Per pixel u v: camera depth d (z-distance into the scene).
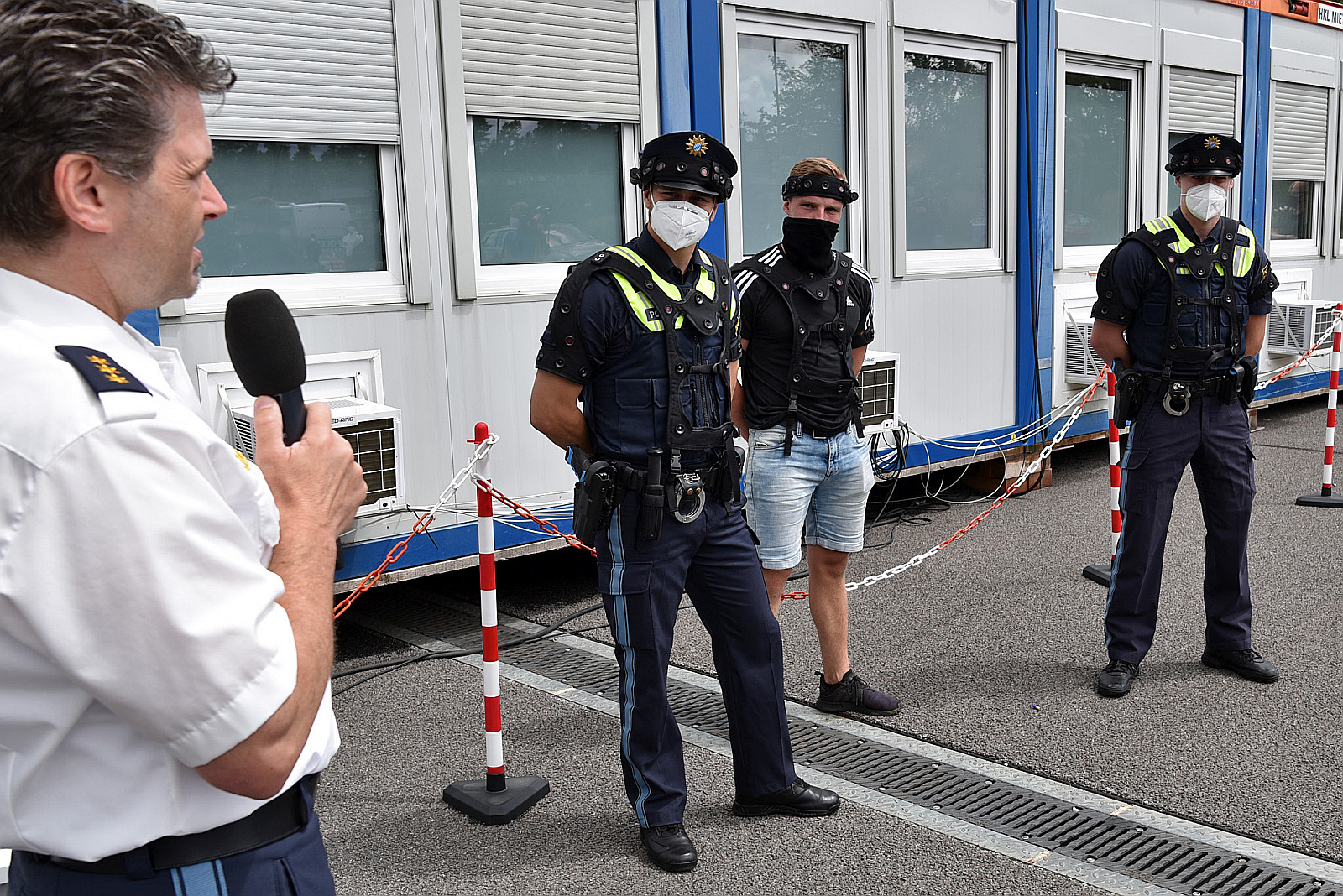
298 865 1.17
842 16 6.03
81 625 0.92
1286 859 2.82
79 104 0.95
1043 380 7.38
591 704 4.05
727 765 3.49
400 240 4.64
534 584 5.68
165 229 1.03
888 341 6.47
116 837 1.04
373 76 4.47
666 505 2.80
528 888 2.81
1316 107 9.70
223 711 0.97
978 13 6.72
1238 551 4.03
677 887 2.79
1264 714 3.72
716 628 3.05
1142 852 2.88
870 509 6.93
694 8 5.43
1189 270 3.85
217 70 1.09
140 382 0.98
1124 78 7.82
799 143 6.08
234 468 1.06
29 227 0.98
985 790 3.26
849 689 3.84
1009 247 7.09
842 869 2.85
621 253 2.82
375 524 4.57
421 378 4.70
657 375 2.80
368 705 4.09
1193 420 3.90
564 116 5.03
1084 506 6.91
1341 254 10.27
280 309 1.21
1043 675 4.15
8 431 0.90
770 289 3.47
